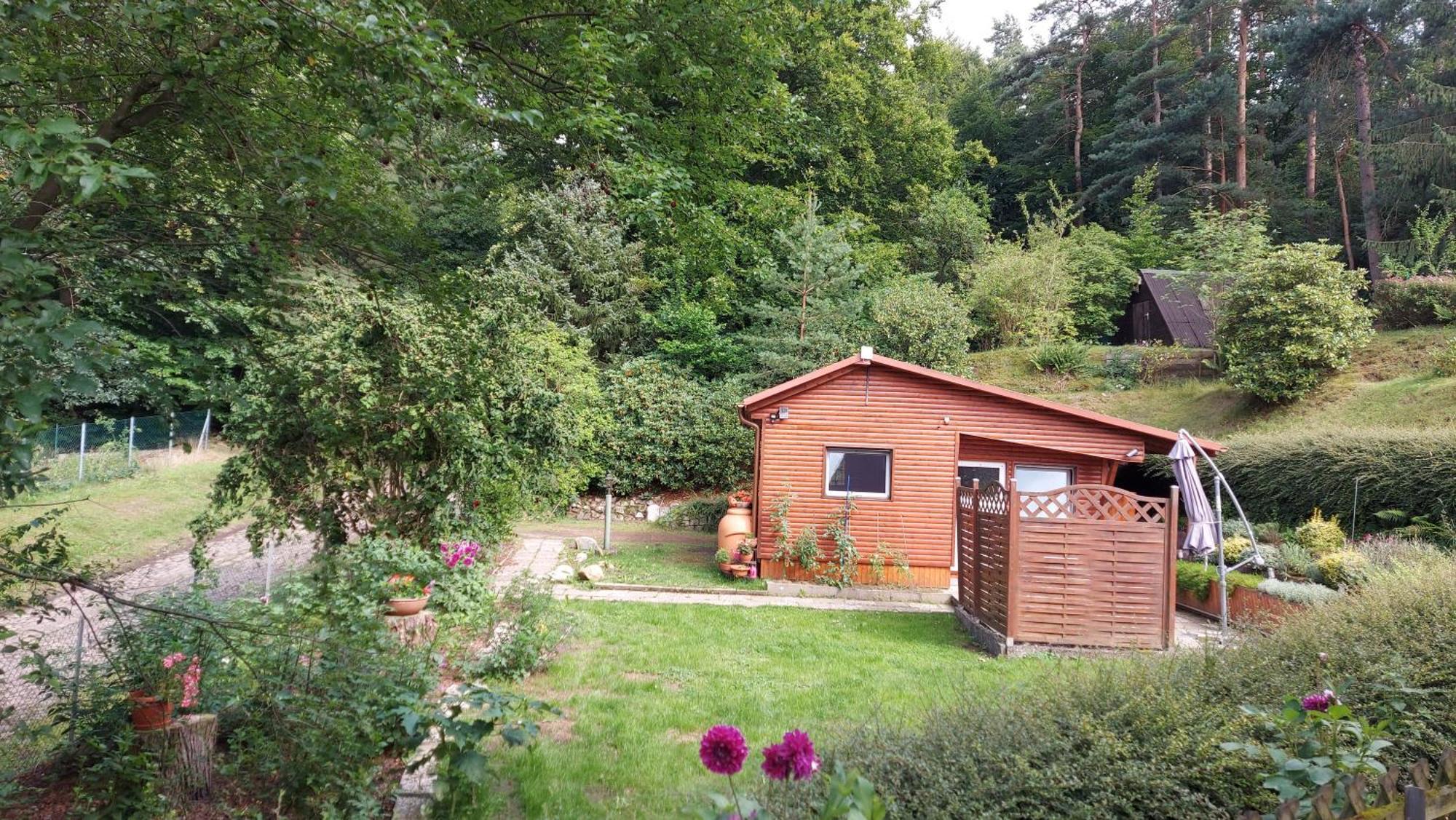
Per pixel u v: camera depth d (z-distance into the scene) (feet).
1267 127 112.37
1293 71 97.09
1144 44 117.70
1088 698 14.65
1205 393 67.92
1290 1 101.71
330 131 15.74
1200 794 11.53
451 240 79.77
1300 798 10.27
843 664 26.40
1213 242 81.56
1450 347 55.93
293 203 14.82
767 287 77.66
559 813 14.73
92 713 14.99
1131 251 101.35
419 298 17.70
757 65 30.60
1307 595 30.60
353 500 27.58
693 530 62.85
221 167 15.30
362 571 20.52
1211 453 47.62
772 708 21.21
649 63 27.53
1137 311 92.02
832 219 91.91
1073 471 46.09
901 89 97.50
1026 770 11.91
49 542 12.37
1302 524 40.98
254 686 15.21
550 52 20.20
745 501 48.16
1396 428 47.16
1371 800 9.70
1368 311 62.13
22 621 22.43
